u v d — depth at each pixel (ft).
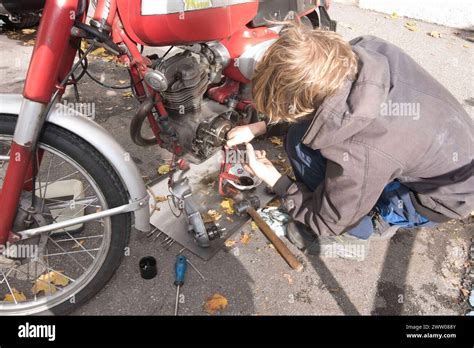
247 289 5.68
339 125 3.96
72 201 5.76
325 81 3.88
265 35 6.32
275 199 7.03
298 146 5.51
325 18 9.17
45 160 7.28
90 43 4.39
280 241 6.16
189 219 5.86
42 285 5.46
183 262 5.74
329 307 5.55
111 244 4.95
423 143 4.32
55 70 4.02
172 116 5.29
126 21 4.55
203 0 4.57
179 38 4.67
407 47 12.81
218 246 6.11
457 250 6.45
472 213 7.02
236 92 6.15
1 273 5.37
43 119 4.14
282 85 4.01
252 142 8.39
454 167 4.66
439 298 5.74
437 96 4.51
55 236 6.08
